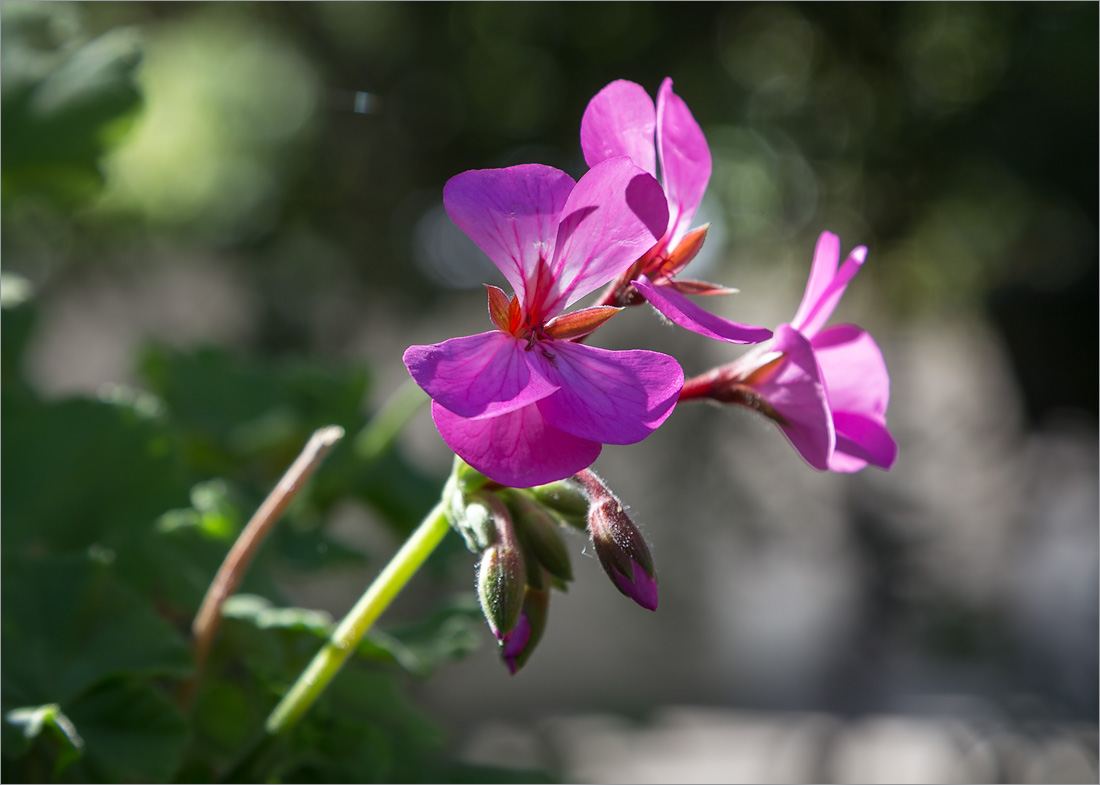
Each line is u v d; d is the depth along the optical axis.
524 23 1.07
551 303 0.35
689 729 1.48
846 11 1.02
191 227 1.42
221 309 1.53
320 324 1.27
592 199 0.35
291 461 0.53
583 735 1.24
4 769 0.39
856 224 1.07
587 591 1.94
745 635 1.73
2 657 0.40
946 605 1.19
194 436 0.52
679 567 1.26
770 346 0.37
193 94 1.38
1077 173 0.97
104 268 1.41
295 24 1.25
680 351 1.18
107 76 0.48
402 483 0.53
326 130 1.21
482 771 0.47
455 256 1.17
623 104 0.36
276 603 0.44
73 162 0.48
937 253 1.13
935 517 1.22
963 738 1.14
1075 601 1.25
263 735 0.38
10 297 0.48
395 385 1.50
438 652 0.43
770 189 1.10
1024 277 1.09
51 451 0.45
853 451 0.37
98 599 0.41
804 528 1.26
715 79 1.07
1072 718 1.12
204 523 0.45
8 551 0.42
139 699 0.40
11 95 0.47
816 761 1.29
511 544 0.35
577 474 0.36
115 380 1.66
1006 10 0.98
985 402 1.27
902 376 1.24
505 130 1.12
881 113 1.03
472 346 0.34
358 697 0.43
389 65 1.16
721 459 1.20
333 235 1.23
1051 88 0.96
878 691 1.32
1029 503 1.22
